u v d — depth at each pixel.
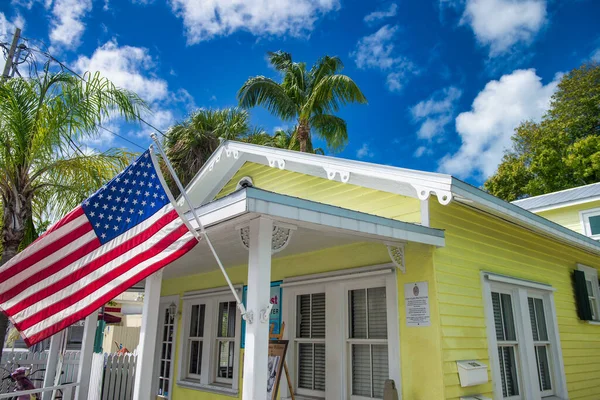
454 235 5.48
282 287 6.53
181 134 15.14
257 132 16.94
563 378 6.72
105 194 4.27
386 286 5.27
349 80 15.61
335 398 5.46
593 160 21.16
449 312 4.91
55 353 8.25
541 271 7.21
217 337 7.81
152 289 5.40
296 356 6.20
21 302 4.01
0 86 6.84
